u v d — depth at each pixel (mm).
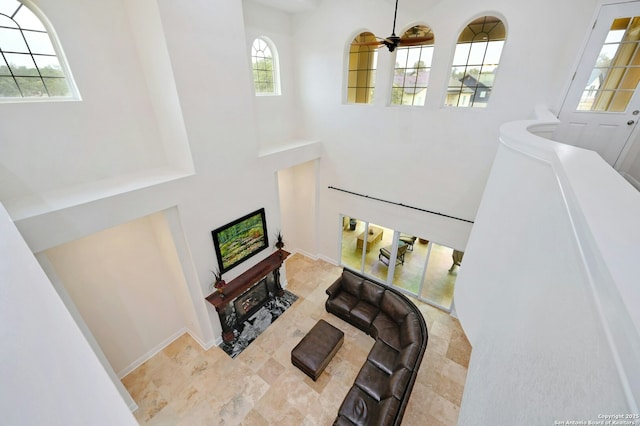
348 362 4871
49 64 3305
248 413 4133
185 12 3590
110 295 4324
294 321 5754
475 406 1541
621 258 613
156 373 4715
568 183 1087
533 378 899
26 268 1302
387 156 5688
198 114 4031
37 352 802
